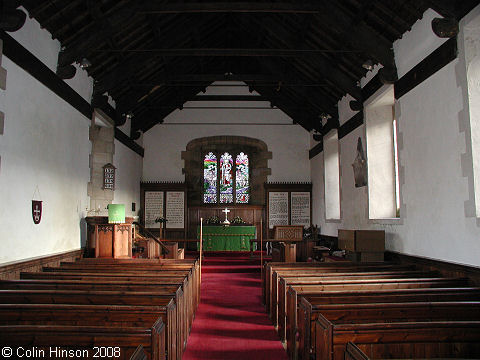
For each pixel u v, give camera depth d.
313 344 3.40
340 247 8.34
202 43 11.19
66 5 6.19
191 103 14.43
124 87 9.95
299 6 7.04
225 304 7.09
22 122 5.70
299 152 14.48
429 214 6.14
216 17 10.27
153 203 13.94
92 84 8.73
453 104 5.51
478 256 4.97
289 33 9.03
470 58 5.21
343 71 9.41
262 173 14.81
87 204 8.59
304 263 6.62
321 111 12.23
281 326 5.04
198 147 15.13
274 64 10.76
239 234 13.15
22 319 3.26
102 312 3.23
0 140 5.12
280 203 14.24
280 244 10.31
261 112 14.49
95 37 6.88
